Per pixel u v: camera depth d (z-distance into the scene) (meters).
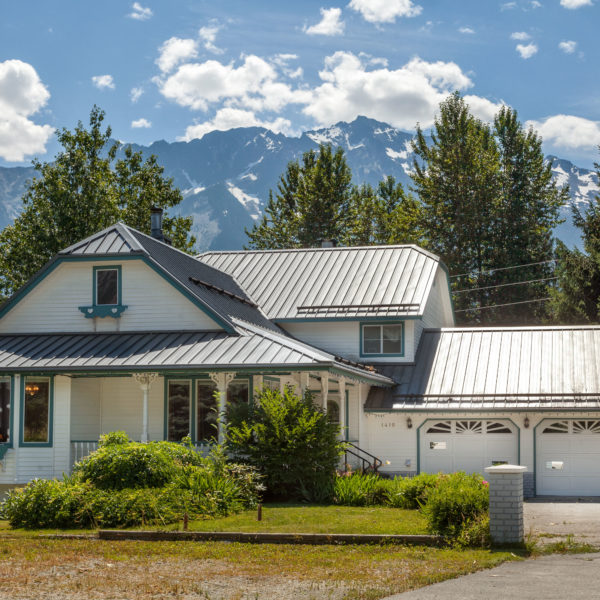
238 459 23.61
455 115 62.94
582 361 31.06
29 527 18.97
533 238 61.91
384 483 23.09
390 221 66.25
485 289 60.59
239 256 38.53
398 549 15.73
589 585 12.20
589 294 49.47
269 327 32.59
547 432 29.56
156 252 29.67
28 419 27.33
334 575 13.27
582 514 20.58
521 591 11.86
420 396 30.72
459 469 30.28
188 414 27.88
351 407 30.42
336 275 35.91
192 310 28.08
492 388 30.39
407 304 32.94
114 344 27.62
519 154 64.00
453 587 12.20
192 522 18.78
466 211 60.53
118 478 20.56
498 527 15.48
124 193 53.00
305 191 66.88
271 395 23.95
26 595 11.91
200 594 11.99
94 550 15.82
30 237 46.09
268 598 11.71
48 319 29.28
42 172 47.50
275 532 17.16
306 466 23.08
